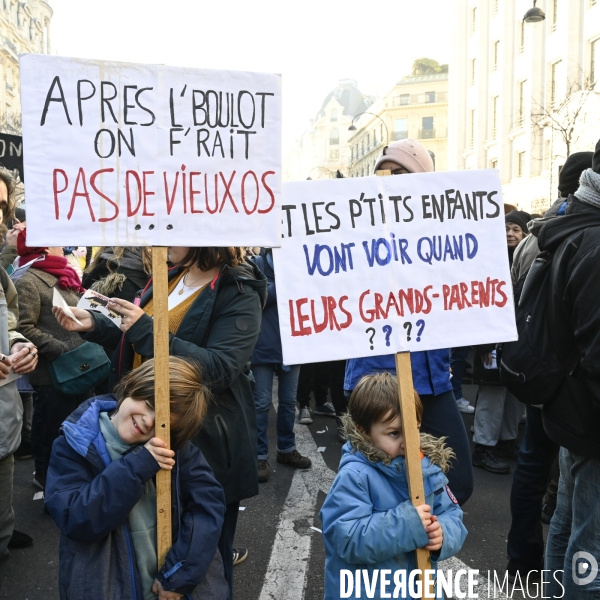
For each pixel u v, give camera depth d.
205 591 1.87
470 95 38.69
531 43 29.97
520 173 32.31
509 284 2.12
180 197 1.88
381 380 2.02
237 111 1.92
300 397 5.91
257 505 3.92
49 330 3.58
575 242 2.18
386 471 2.00
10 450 2.48
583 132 24.25
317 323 2.01
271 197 1.96
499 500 3.98
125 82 1.83
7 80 45.09
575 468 2.27
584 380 2.19
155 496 1.85
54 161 1.79
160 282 1.84
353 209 2.04
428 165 2.92
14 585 2.96
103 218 1.83
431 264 2.08
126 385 1.87
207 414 2.27
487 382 4.43
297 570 3.10
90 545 1.75
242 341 2.28
